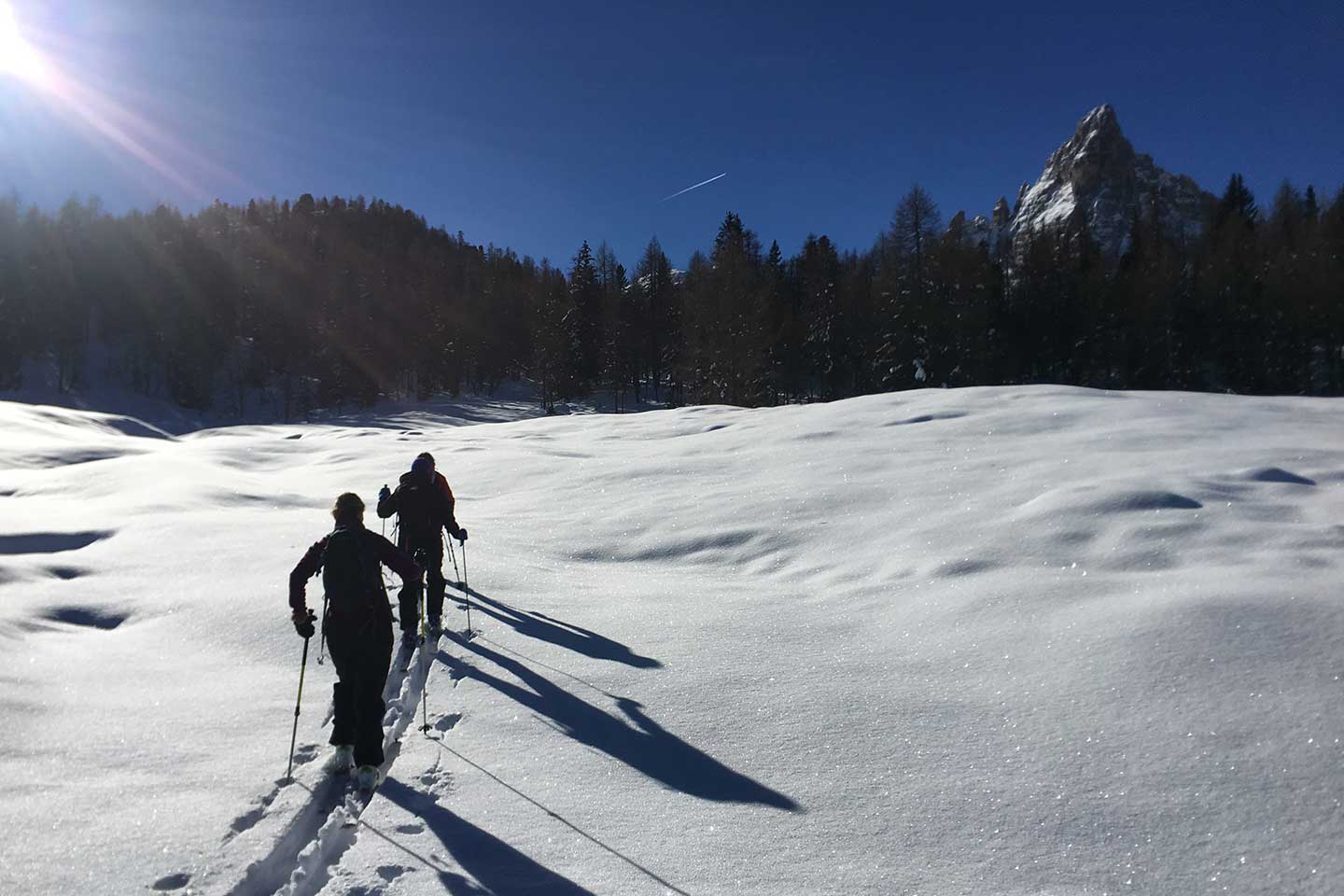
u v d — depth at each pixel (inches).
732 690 224.5
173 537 407.2
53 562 358.6
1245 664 194.4
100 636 276.1
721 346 2178.9
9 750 179.2
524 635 283.1
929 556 331.0
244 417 3496.6
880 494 443.8
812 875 141.1
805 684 224.1
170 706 212.4
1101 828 149.8
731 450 668.7
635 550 424.8
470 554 407.2
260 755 184.7
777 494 474.6
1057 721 187.2
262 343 3998.5
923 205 2112.5
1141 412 606.5
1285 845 139.5
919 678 220.8
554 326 3110.2
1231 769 160.6
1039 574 283.9
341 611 181.6
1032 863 141.9
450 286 4515.3
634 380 3088.1
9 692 212.2
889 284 2133.4
